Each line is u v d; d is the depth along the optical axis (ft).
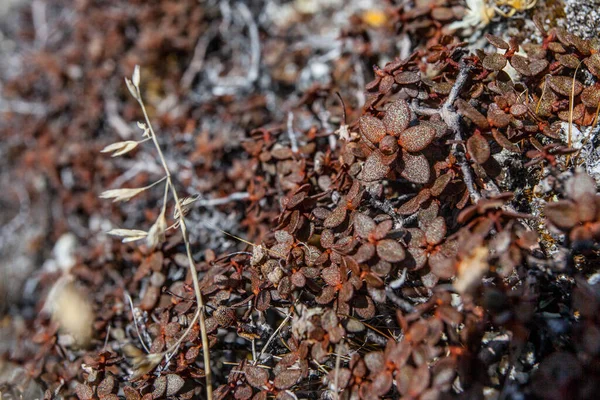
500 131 0.78
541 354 0.74
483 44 0.95
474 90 0.82
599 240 0.71
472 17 0.95
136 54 1.32
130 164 1.18
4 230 1.35
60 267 1.15
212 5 1.29
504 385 0.72
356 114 0.92
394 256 0.72
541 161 0.80
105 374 0.81
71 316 0.91
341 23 1.19
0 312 1.17
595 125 0.81
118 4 1.41
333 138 0.91
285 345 0.79
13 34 1.63
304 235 0.79
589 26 0.88
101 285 1.03
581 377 0.67
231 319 0.78
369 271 0.73
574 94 0.80
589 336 0.67
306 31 1.23
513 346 0.72
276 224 0.86
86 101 1.34
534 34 0.93
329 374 0.74
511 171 0.83
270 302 0.78
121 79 1.32
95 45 1.37
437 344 0.75
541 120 0.79
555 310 0.75
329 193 0.82
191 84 1.26
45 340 0.90
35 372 0.88
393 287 0.75
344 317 0.75
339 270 0.76
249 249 0.87
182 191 1.05
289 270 0.78
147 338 0.86
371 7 1.16
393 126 0.76
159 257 0.87
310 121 1.00
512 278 0.77
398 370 0.70
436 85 0.82
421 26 0.98
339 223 0.77
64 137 1.33
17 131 1.42
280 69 1.18
